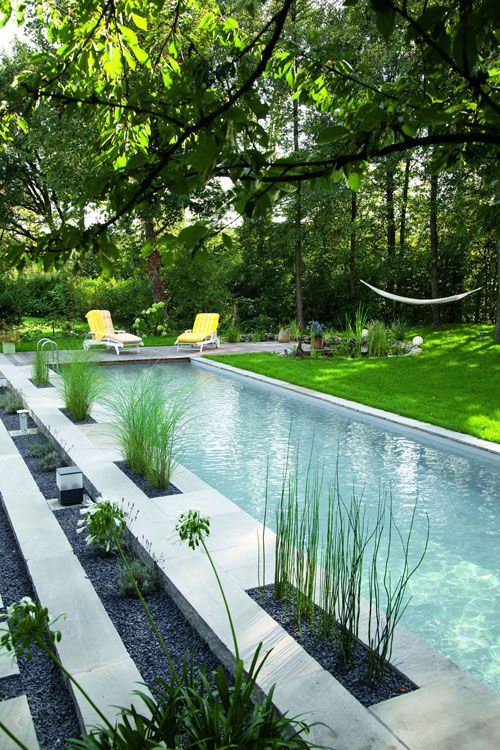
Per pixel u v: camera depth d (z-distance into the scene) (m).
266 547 4.46
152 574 4.15
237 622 3.38
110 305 22.77
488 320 25.09
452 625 3.86
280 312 24.55
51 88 1.87
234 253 24.33
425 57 1.57
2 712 2.86
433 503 6.02
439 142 1.44
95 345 17.22
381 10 1.26
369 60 14.77
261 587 3.86
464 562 4.75
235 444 8.12
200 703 2.25
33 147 17.45
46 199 24.19
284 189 1.62
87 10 2.17
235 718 2.18
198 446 8.03
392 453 7.69
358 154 1.52
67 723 2.83
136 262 23.06
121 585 3.97
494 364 13.41
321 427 9.04
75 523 5.09
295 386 11.57
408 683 2.94
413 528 5.41
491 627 3.83
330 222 21.66
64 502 5.46
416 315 24.66
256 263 25.36
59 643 3.31
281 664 3.00
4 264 1.73
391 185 21.73
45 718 2.86
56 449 7.42
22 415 8.34
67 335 19.42
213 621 3.38
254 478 6.75
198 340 17.14
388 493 6.29
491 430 7.90
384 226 24.50
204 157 1.49
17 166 21.72
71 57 2.07
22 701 2.93
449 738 2.49
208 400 11.05
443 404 9.59
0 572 4.44
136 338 16.58
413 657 3.14
